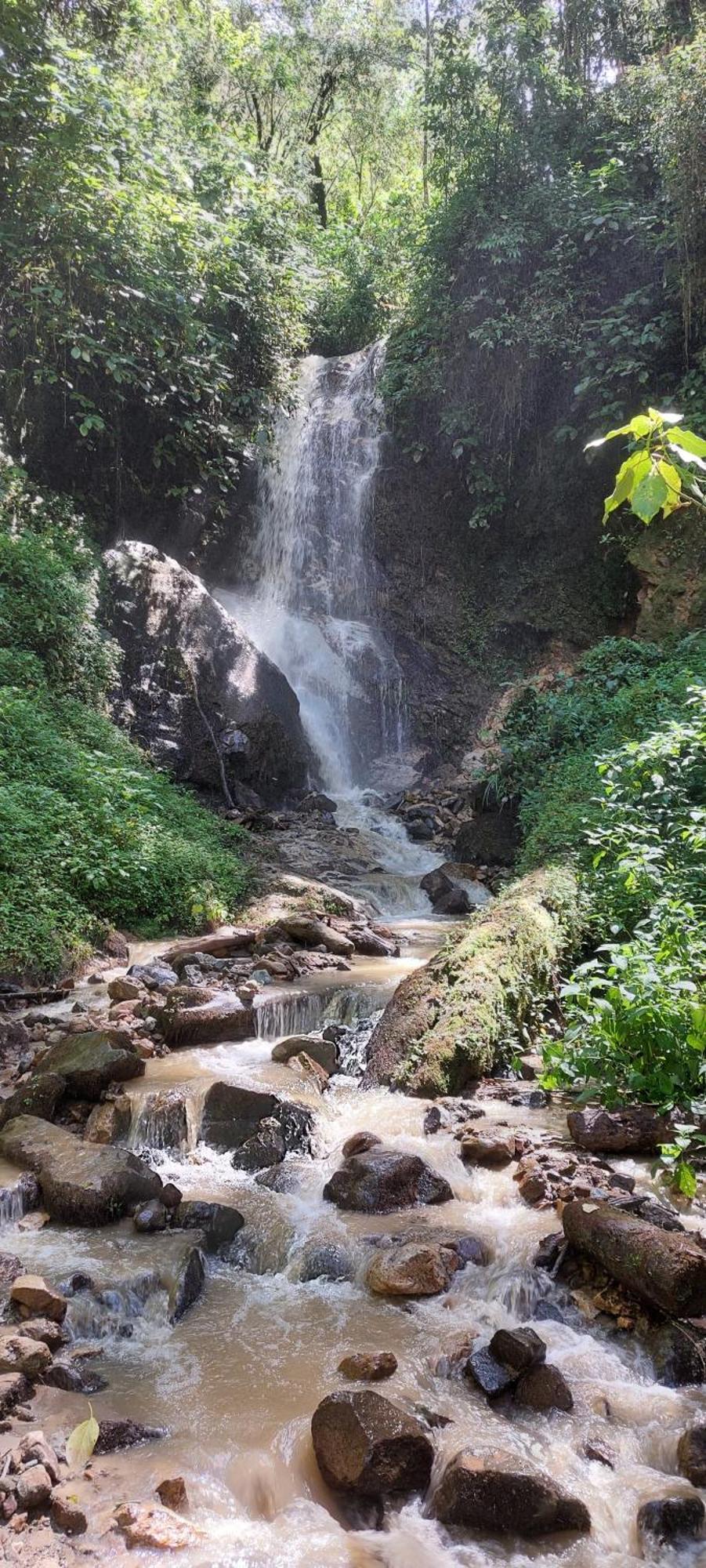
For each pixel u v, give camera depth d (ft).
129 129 42.19
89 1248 14.92
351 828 41.98
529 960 23.04
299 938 29.55
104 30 48.06
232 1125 18.65
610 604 46.98
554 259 46.85
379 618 54.24
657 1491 10.54
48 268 42.63
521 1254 14.38
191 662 42.52
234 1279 14.92
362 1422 10.77
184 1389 12.14
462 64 50.39
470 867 36.96
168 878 31.09
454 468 52.70
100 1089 19.54
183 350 47.26
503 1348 12.30
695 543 41.91
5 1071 20.71
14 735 31.35
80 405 46.37
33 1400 11.82
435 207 53.78
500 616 50.29
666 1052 17.75
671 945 19.02
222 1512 10.41
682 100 41.42
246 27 70.23
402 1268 14.17
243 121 73.92
